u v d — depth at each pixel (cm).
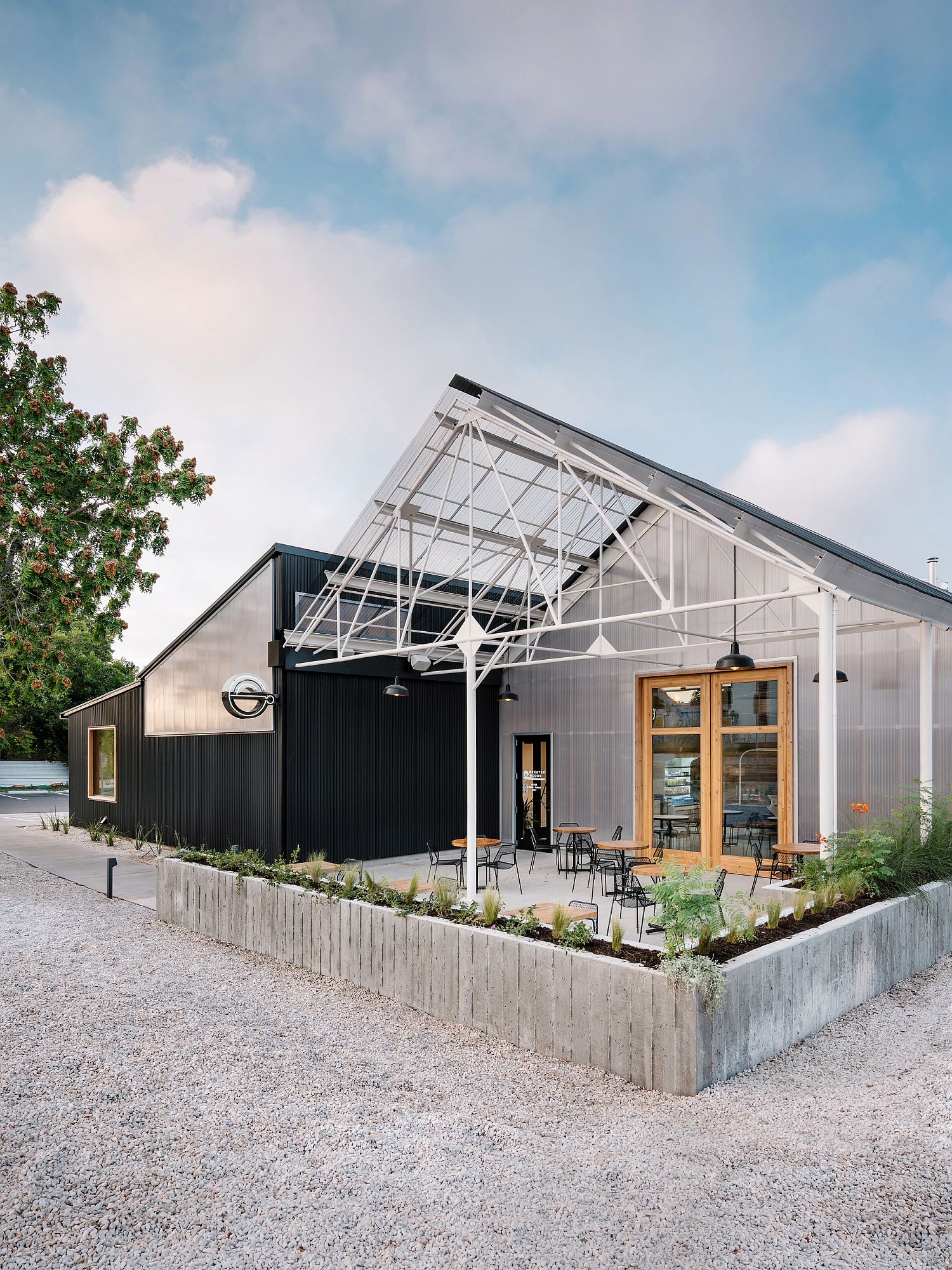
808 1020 488
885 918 587
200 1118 381
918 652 956
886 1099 386
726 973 421
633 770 1215
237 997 582
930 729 816
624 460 788
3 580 1291
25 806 2566
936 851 701
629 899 903
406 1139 356
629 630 1234
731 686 1126
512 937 500
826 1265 253
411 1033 509
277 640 1104
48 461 1255
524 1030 482
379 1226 283
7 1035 497
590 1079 432
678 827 1170
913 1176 305
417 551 1184
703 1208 288
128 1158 339
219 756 1231
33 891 1023
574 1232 275
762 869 1042
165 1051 473
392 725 1230
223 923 749
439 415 906
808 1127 354
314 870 711
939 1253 258
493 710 1394
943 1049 462
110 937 766
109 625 1380
